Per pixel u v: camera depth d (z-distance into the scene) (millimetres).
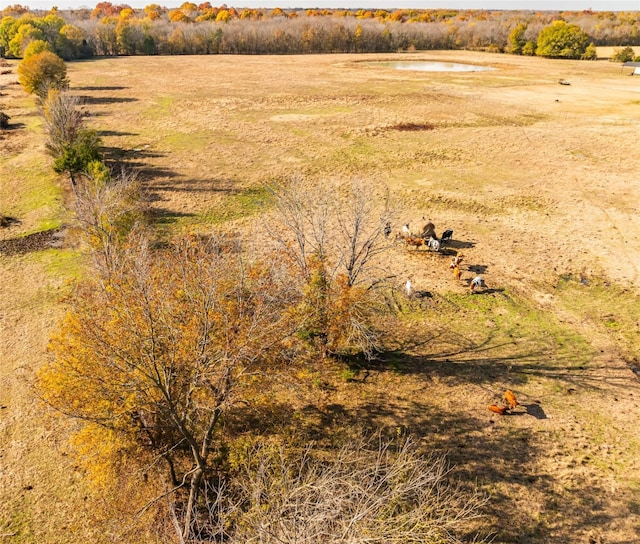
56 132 48031
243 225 38188
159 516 16984
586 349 25297
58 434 19922
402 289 29172
